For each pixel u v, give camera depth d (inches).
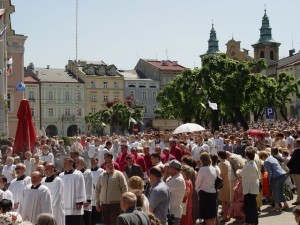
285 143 903.7
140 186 336.2
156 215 344.5
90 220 514.3
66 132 4175.7
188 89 2210.9
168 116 2906.0
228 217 578.2
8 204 323.0
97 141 900.6
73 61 4372.5
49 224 262.8
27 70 4227.4
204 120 2348.7
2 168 612.4
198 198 473.1
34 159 614.9
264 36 4714.6
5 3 1780.3
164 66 4722.0
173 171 392.5
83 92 4284.0
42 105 4104.3
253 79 2052.2
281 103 2847.0
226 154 581.0
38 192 411.8
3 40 1466.5
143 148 690.2
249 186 510.9
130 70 4746.6
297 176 649.6
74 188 480.4
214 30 4933.6
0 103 1483.8
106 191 456.8
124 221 258.2
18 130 711.7
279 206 639.8
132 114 3292.3
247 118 3097.9
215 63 2054.6
